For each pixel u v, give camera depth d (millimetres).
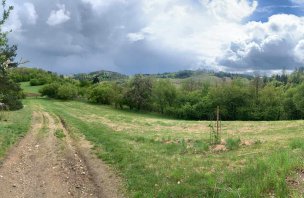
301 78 128125
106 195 11867
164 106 104938
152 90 106500
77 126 34906
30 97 136500
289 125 39219
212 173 13281
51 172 14688
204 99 98625
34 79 173250
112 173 14539
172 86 105250
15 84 49719
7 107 57781
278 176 10656
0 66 26391
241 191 10008
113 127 38125
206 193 10766
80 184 13117
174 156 17891
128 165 15586
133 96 105438
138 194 11352
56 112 63625
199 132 33938
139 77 107312
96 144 22156
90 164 16391
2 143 20047
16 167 15219
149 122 50531
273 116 91750
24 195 11672
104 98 115125
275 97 92438
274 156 13219
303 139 19484
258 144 20125
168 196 10961
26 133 27234
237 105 95312
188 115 100375
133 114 96562
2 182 12781
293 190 9625
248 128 37938
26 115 48969
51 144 22031
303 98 83188
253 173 11797
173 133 32500
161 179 13078
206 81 108562
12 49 30484
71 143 22766
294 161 11859
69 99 129750
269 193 9797
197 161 16000
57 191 12211
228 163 15273
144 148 20531
